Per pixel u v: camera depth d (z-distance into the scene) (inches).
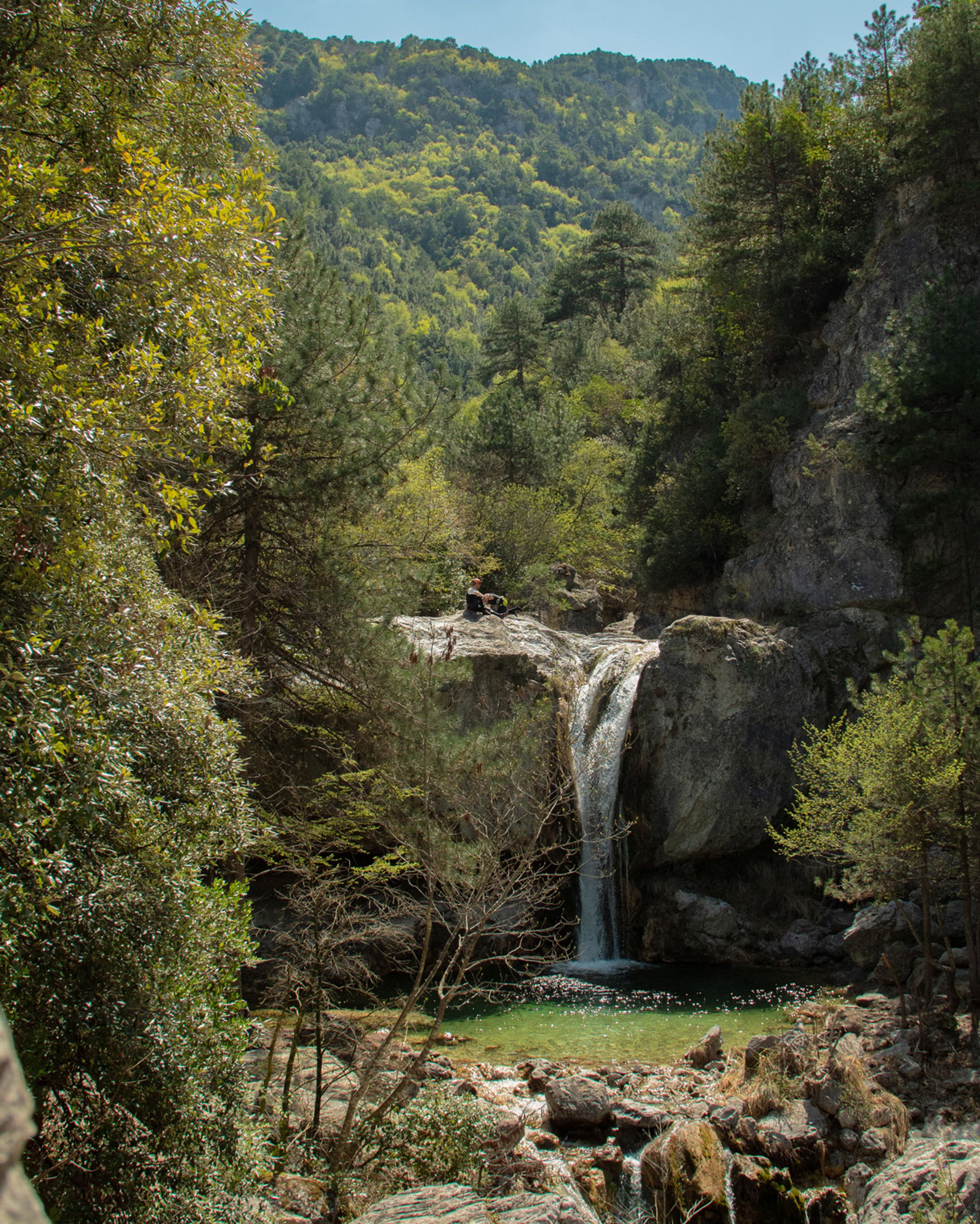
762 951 859.4
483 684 923.4
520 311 2640.3
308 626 711.7
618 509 1820.9
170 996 276.4
